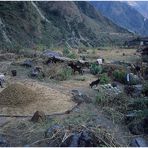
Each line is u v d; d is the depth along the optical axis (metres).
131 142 8.56
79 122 9.31
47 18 107.31
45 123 9.45
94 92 13.31
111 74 16.56
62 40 90.06
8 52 26.95
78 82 15.41
